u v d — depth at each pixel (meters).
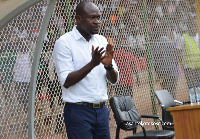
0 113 12.22
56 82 14.52
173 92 18.42
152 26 18.00
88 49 9.40
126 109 15.00
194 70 19.11
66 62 9.09
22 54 13.09
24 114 12.73
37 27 13.49
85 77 9.12
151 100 17.66
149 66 17.72
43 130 13.96
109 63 9.14
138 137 14.31
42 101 14.05
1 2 7.00
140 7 17.73
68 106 9.16
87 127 9.03
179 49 18.78
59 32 14.88
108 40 16.55
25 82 13.04
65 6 15.16
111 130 16.28
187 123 12.58
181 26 19.00
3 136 12.12
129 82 16.91
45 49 14.29
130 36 17.23
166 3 18.64
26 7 7.51
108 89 16.33
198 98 14.87
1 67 12.62
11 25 12.95
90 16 9.20
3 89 12.48
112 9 16.78
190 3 19.47
